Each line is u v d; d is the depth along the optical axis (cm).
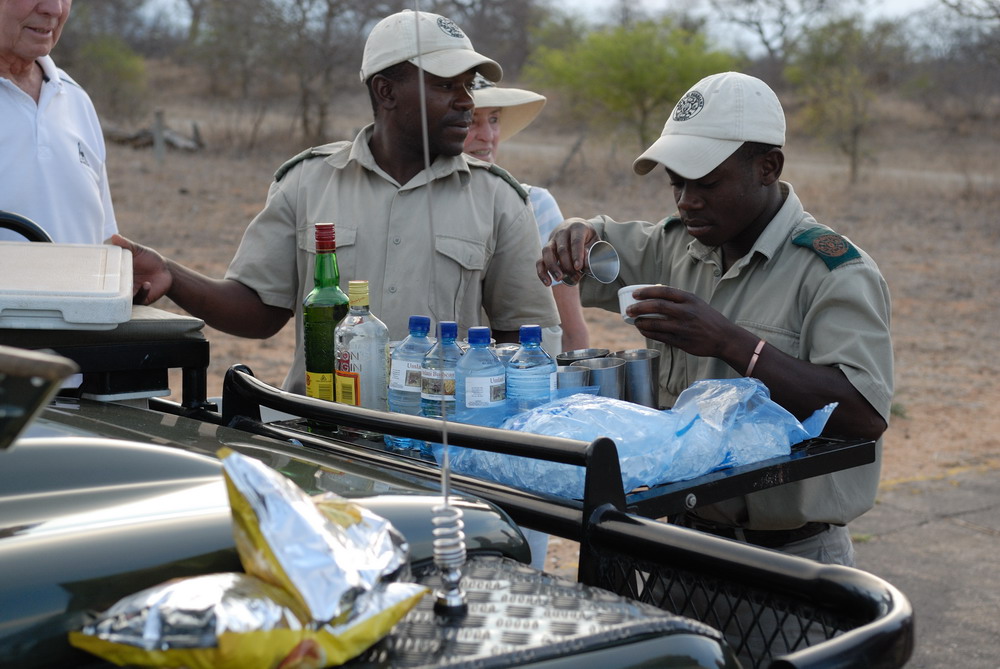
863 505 219
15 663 94
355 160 272
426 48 252
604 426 163
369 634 95
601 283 250
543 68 2692
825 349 205
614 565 136
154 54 4616
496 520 127
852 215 1794
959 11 1434
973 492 567
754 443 179
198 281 265
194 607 90
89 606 98
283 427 189
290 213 275
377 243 266
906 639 102
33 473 118
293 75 3447
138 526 105
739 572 121
